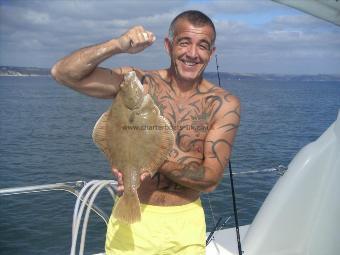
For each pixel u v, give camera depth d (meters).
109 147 1.12
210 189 1.16
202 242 1.20
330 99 31.11
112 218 1.21
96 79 1.11
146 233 1.15
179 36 1.11
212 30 1.12
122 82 1.11
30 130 13.01
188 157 1.16
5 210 4.34
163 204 1.17
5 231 3.84
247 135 10.78
